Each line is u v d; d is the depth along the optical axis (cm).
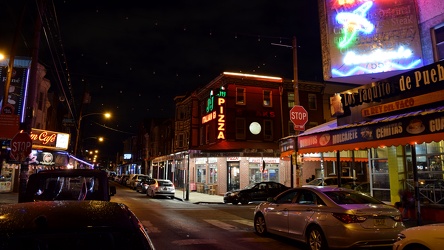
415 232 602
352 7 1631
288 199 993
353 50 1600
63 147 2964
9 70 1415
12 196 2364
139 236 274
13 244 248
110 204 341
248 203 2356
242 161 3078
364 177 3005
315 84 3534
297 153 1516
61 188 765
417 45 1469
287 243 962
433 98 1137
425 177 1362
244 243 954
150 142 6231
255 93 3369
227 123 3234
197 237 1028
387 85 1302
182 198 2698
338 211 790
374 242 759
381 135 1058
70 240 259
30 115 1344
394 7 1540
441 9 1378
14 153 1213
